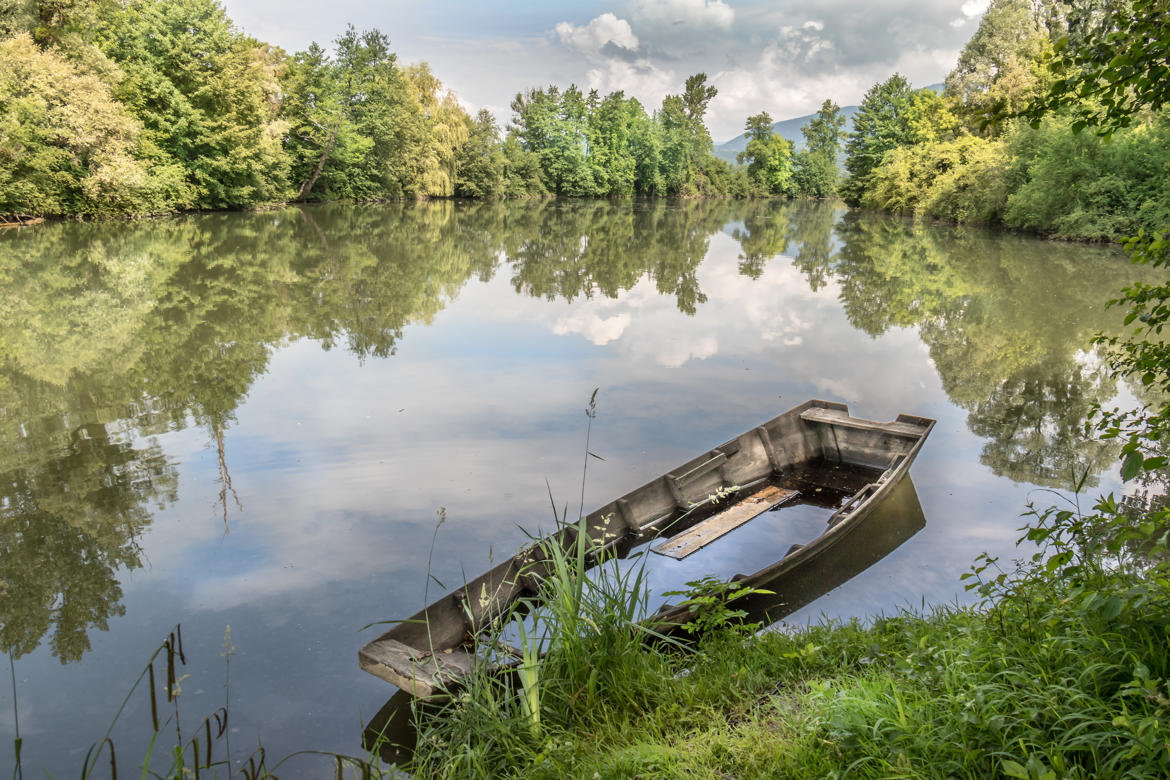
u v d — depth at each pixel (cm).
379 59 5316
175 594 581
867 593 596
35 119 2945
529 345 1398
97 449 872
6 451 866
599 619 449
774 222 4875
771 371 1238
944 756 286
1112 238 2931
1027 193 3369
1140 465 301
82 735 434
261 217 3888
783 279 2270
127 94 3503
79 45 3241
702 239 3566
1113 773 249
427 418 984
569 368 1242
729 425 974
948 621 458
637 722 390
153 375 1173
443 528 687
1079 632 328
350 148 4988
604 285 2116
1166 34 304
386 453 862
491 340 1434
